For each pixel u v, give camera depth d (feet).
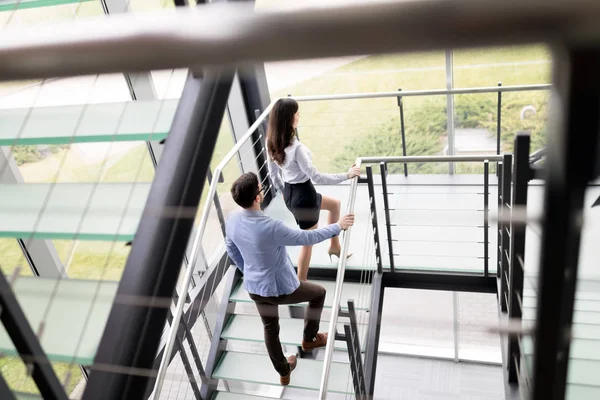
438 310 10.89
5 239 5.68
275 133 5.70
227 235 5.34
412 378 11.71
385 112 9.66
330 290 7.23
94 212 3.08
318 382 6.22
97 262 6.53
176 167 3.00
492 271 7.26
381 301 7.50
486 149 9.57
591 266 4.20
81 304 2.82
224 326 6.84
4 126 3.56
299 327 6.49
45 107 3.71
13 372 3.79
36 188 3.50
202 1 2.73
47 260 6.09
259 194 5.07
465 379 11.60
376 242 7.13
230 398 6.43
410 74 9.13
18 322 2.13
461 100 9.25
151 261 2.72
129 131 3.17
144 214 2.87
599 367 3.68
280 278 5.36
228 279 7.06
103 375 2.48
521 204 3.02
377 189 9.11
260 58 0.35
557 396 0.78
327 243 7.53
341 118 9.90
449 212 8.40
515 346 3.71
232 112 8.67
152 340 2.57
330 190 9.28
